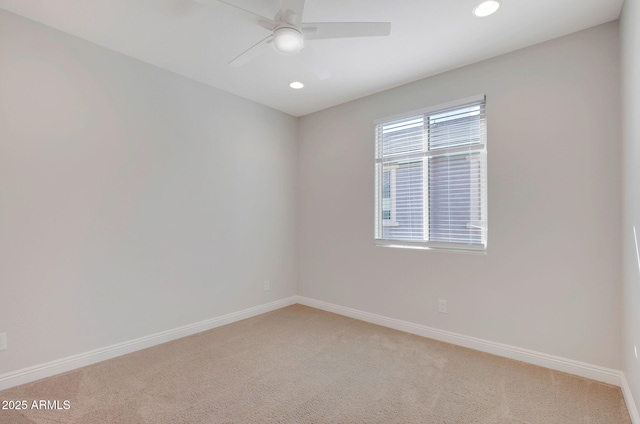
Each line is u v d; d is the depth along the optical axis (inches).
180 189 119.3
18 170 84.4
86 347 95.9
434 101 118.8
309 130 161.6
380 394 81.0
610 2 78.0
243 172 141.5
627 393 76.2
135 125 107.1
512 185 101.0
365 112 139.7
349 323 134.7
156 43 98.2
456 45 98.0
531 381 86.9
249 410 74.4
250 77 121.6
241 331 125.3
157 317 112.5
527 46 98.6
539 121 96.4
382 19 85.5
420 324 121.3
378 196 136.4
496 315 104.0
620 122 82.4
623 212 79.6
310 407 75.6
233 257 137.2
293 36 70.7
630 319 73.5
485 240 108.3
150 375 90.2
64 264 91.9
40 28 88.1
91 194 97.1
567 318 91.7
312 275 159.3
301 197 164.4
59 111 91.2
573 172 90.9
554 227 93.8
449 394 81.0
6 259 82.5
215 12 83.0
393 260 129.3
